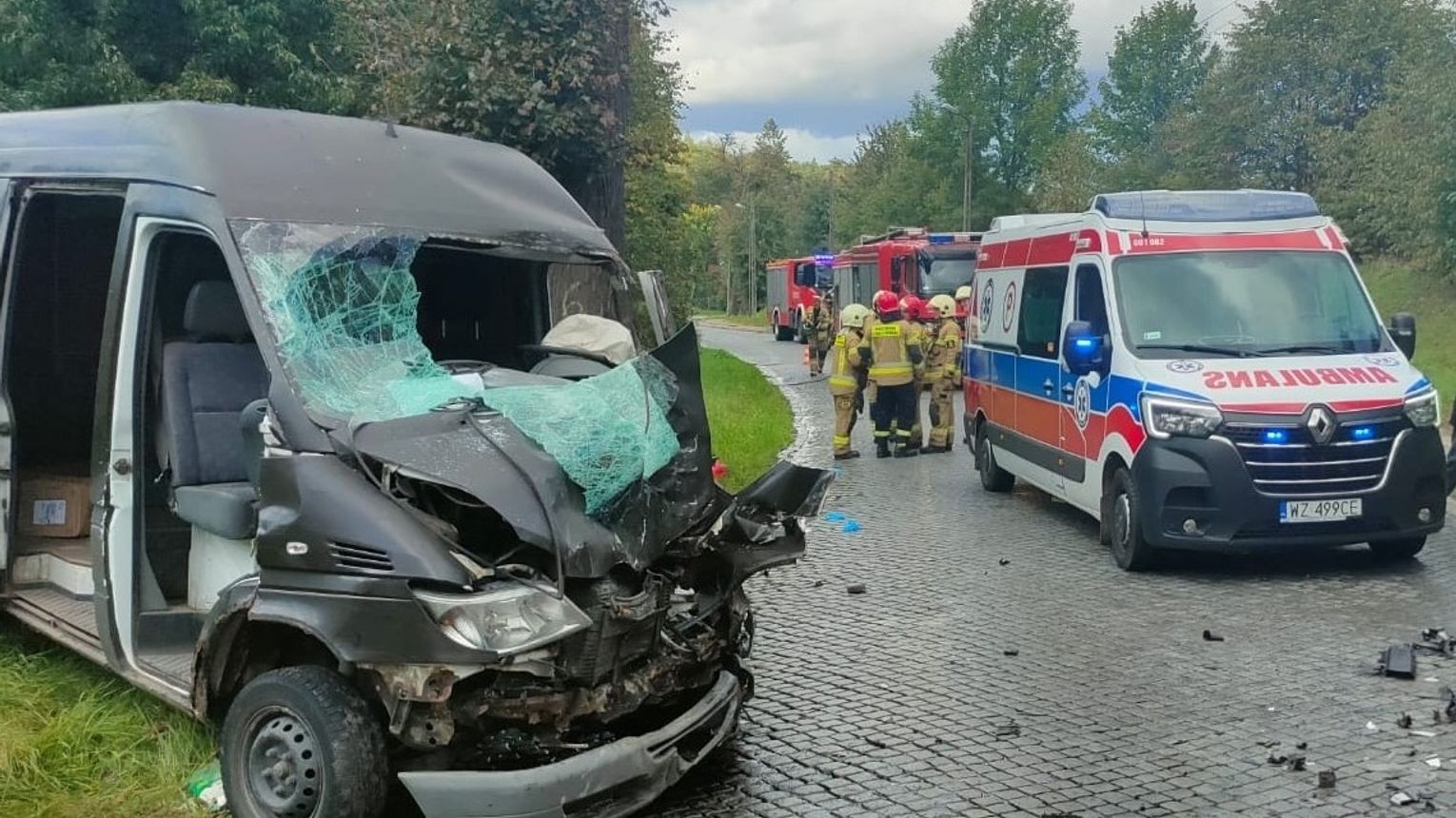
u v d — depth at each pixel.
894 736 5.48
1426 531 8.12
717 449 13.34
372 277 4.74
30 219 5.85
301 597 4.02
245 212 4.63
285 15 15.58
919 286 25.05
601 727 4.49
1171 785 4.87
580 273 5.88
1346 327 8.76
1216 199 9.48
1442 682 6.05
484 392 4.43
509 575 3.96
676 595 4.79
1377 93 37.44
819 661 6.66
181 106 5.04
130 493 4.90
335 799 3.99
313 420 4.16
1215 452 7.95
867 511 11.32
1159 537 8.15
